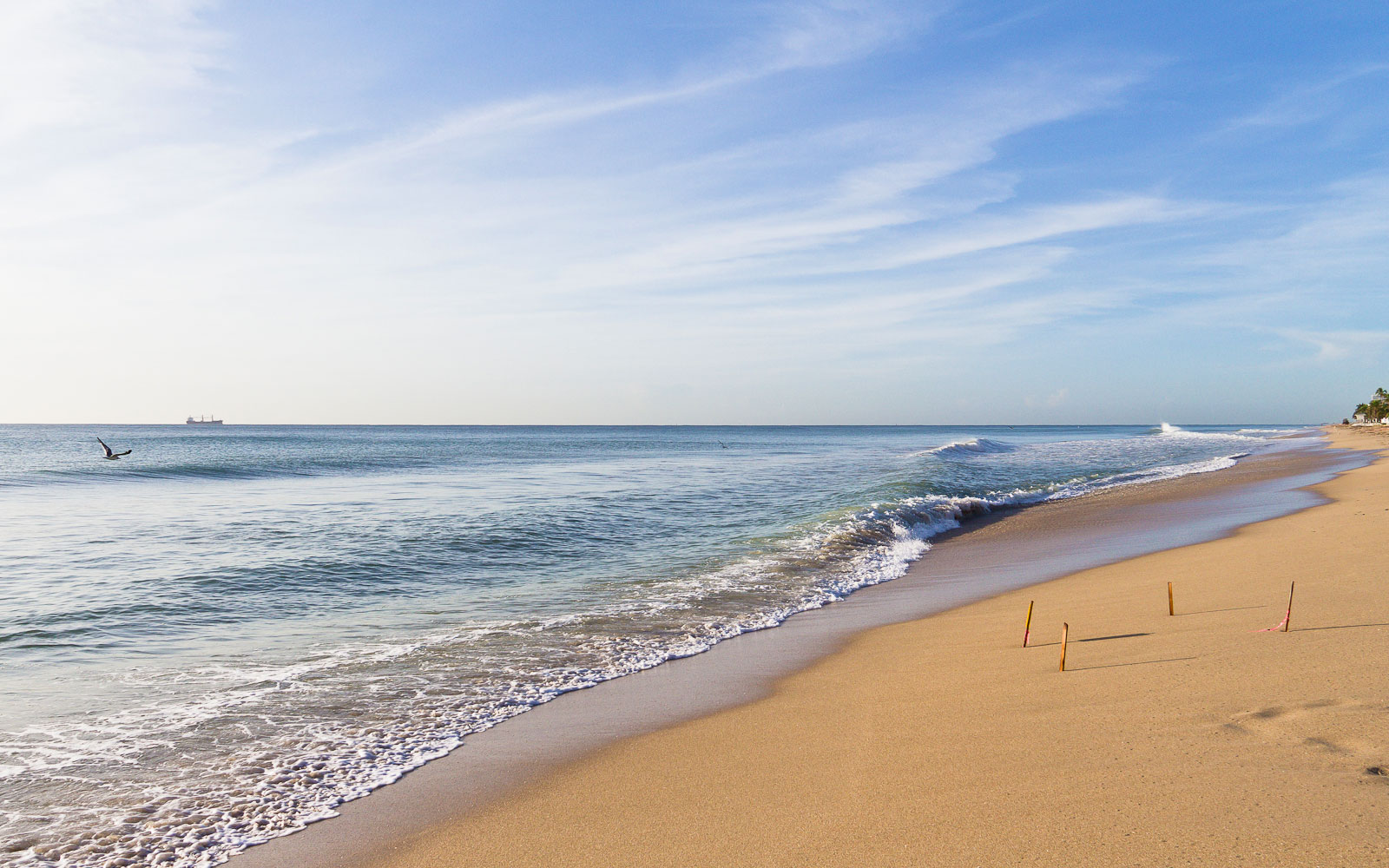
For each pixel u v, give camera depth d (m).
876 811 4.86
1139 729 5.59
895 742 6.06
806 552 16.62
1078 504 24.89
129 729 7.21
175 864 4.92
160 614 11.60
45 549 16.61
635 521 21.41
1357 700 5.56
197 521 20.80
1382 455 44.75
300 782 6.08
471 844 5.02
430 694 8.16
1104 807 4.45
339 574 14.42
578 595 13.01
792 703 7.55
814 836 4.62
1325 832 3.86
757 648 9.88
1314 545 13.42
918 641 9.72
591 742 6.75
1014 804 4.68
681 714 7.42
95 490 29.75
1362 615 8.15
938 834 4.43
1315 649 6.98
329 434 146.38
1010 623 10.15
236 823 5.44
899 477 33.16
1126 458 48.91
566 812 5.38
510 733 7.03
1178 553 14.84
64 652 9.74
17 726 7.27
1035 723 6.04
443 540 17.75
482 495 28.20
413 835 5.19
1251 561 12.66
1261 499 23.61
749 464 48.69
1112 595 11.23
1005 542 18.17
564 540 18.31
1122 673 7.06
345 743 6.86
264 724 7.34
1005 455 54.78
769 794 5.34
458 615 11.65
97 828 5.38
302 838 5.21
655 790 5.64
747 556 16.42
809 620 11.36
